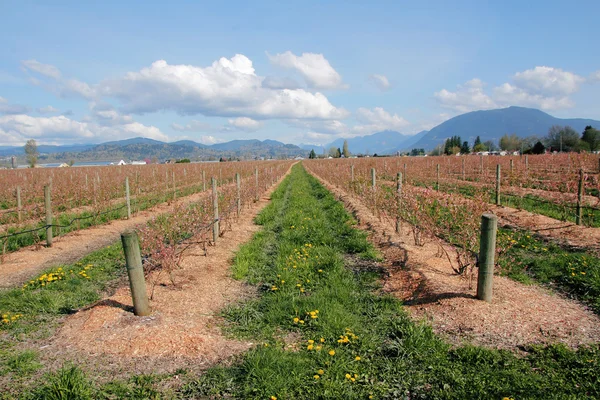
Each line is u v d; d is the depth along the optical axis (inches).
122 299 197.8
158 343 159.8
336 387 133.7
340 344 163.9
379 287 236.2
